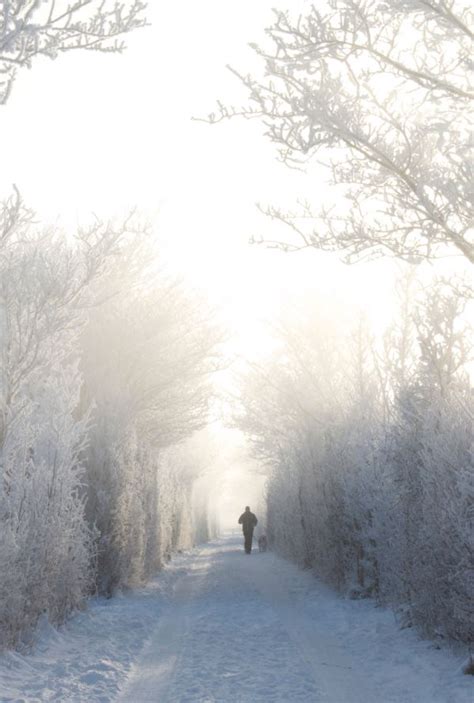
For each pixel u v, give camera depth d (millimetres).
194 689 9953
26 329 12328
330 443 22828
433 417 12820
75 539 14922
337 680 10609
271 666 11523
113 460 20297
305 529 29859
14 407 12180
